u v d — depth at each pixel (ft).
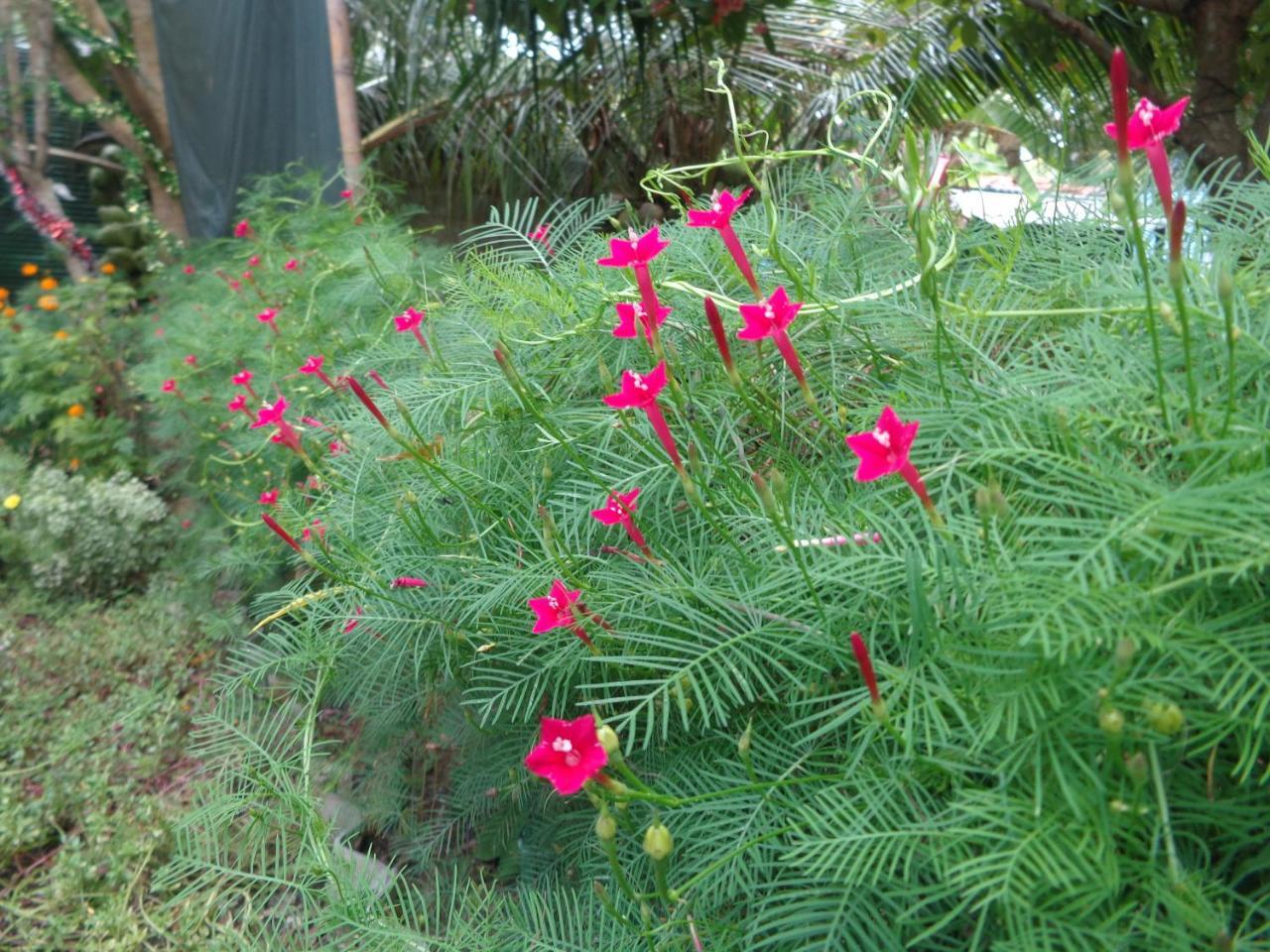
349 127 3.48
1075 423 0.81
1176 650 0.66
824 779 0.84
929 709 0.75
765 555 0.99
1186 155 2.42
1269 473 0.66
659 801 0.79
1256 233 1.06
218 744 1.51
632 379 0.93
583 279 1.41
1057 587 0.69
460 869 1.64
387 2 4.03
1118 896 0.70
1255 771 0.74
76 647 2.66
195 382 2.95
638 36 3.05
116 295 4.33
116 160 5.92
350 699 1.77
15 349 3.82
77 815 2.00
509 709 1.37
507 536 1.34
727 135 3.96
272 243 3.19
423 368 1.59
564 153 4.09
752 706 1.01
